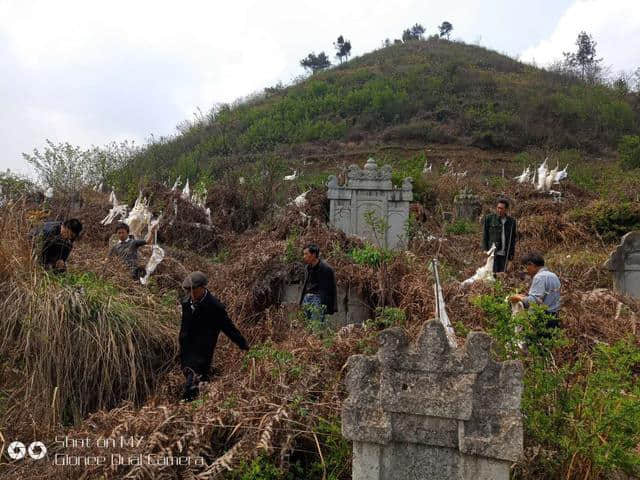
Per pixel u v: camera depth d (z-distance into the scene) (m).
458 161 34.62
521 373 2.73
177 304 6.32
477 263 10.09
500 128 40.12
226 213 14.64
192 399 4.59
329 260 7.46
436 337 2.84
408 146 38.53
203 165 26.14
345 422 2.93
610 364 3.48
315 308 5.85
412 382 2.86
